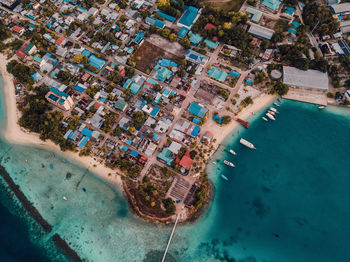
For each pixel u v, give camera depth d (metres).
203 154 126.06
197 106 134.38
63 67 147.62
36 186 118.31
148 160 122.50
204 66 149.00
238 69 148.75
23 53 148.38
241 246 109.19
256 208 117.19
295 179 123.75
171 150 123.50
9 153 125.75
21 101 138.12
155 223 110.94
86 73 145.25
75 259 104.69
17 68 139.38
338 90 143.62
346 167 126.69
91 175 120.44
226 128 133.62
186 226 111.25
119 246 106.81
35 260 104.88
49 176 120.50
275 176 124.25
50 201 115.25
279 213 116.19
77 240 107.94
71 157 124.19
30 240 108.38
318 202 118.69
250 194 120.12
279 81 141.88
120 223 111.00
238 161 126.81
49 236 108.81
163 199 114.12
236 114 136.25
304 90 143.50
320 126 136.75
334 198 119.50
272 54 153.25
